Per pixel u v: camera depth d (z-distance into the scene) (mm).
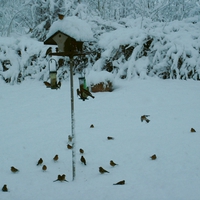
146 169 5809
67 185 5488
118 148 6637
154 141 6852
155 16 17250
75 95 10875
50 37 5762
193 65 12836
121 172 5770
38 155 6523
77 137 7246
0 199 5188
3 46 14328
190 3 17562
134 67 12969
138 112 8703
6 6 17031
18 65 13898
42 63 14078
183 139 6863
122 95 10328
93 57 14375
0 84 13445
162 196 5066
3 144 7035
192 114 8336
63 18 5645
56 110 9164
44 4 16062
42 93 11523
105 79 11016
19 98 10984
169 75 13109
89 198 5121
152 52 13664
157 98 9742
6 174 5879
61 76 13750
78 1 16047
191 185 5289
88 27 5809
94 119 8336
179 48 12875
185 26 15016
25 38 15055
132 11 17328
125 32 14078
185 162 5945
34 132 7633
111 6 17594
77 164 6129
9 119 8594
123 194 5160
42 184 5551
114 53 13453
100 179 5598
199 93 10258
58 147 6824
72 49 5691
